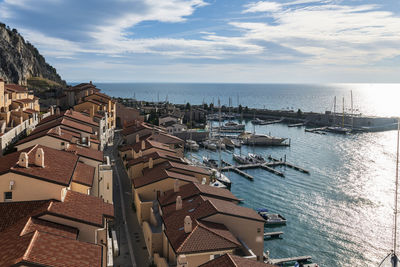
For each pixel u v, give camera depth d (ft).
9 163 125.18
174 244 127.54
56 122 234.58
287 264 182.50
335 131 625.00
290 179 329.93
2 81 292.61
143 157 246.68
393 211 249.55
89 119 280.92
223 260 104.78
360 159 406.00
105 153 315.37
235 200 177.68
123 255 153.28
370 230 220.84
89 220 109.81
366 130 636.89
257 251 149.28
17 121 286.87
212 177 287.89
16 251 81.71
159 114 598.34
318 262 186.39
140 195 193.47
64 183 117.60
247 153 447.01
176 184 184.14
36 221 102.22
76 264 82.07
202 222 139.85
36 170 120.57
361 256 191.93
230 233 138.41
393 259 147.54
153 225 168.86
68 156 151.33
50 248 85.20
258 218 150.20
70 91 456.04
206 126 603.67
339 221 234.17
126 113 481.05
